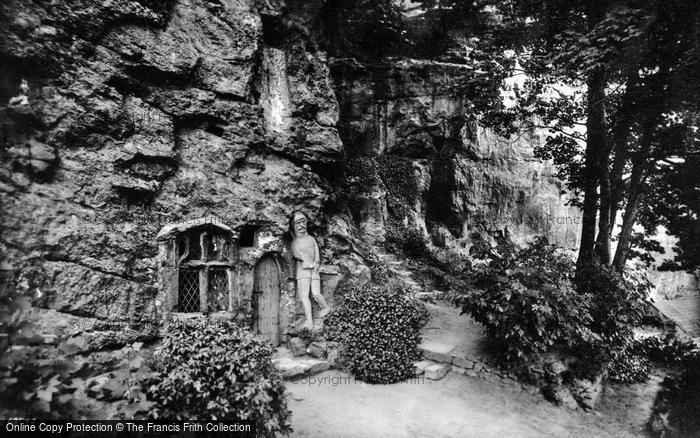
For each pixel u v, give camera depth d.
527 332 7.05
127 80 5.71
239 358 4.24
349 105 13.28
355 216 11.84
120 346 5.07
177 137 6.40
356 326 6.89
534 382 7.00
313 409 5.64
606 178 9.43
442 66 13.82
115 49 5.60
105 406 3.56
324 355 7.03
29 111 4.56
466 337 8.35
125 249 5.37
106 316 5.01
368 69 13.49
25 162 4.53
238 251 6.73
